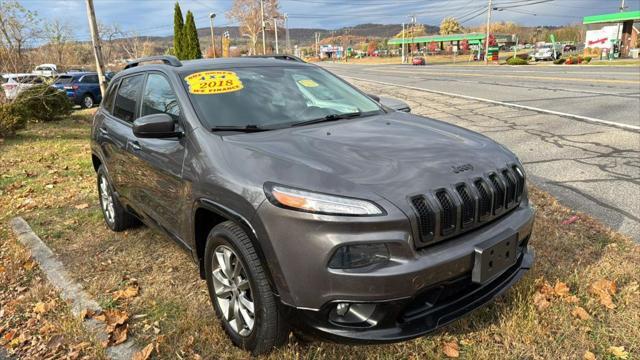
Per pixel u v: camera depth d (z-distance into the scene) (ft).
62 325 10.64
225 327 9.84
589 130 29.43
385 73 124.06
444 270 7.76
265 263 8.14
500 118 35.81
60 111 49.24
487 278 8.23
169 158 10.80
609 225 14.76
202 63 12.80
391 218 7.50
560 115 35.45
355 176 8.16
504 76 80.18
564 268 11.78
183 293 11.88
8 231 17.08
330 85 13.52
